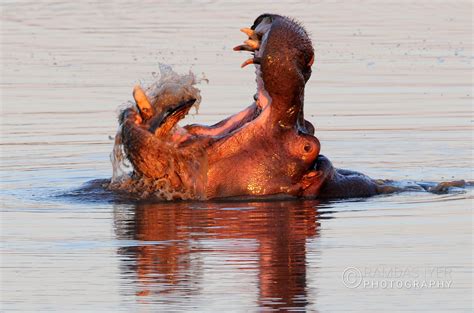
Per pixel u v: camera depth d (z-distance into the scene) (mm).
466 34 106188
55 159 57938
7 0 128750
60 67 89812
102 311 32469
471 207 45844
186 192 46750
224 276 35688
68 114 71812
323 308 32688
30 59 93875
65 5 126125
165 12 121812
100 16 118688
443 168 54969
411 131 65125
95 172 54406
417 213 44750
